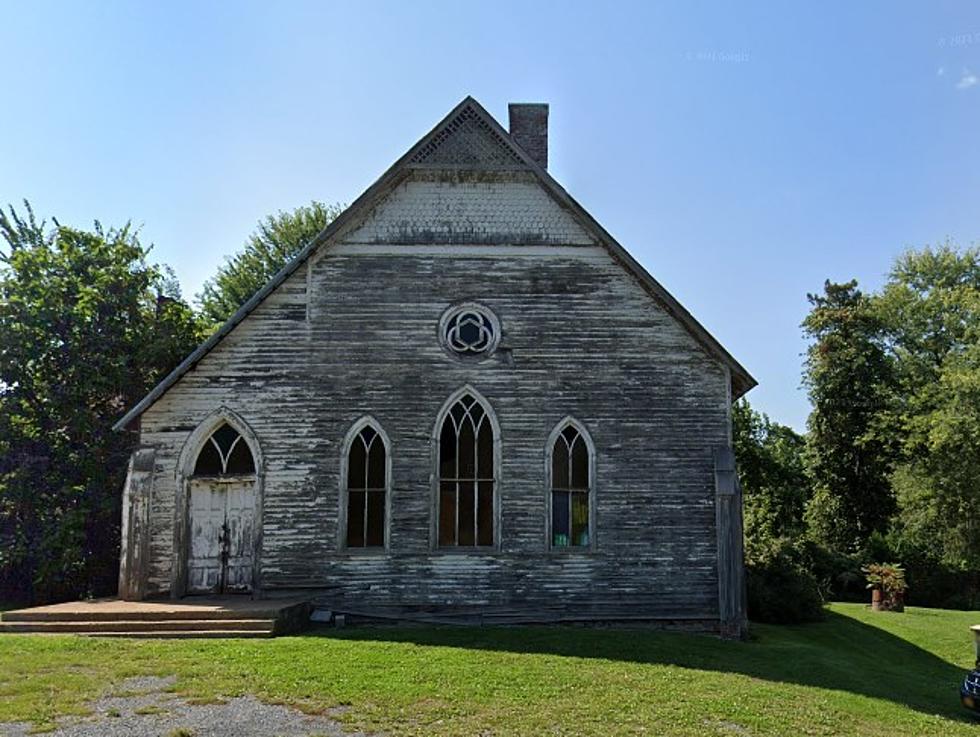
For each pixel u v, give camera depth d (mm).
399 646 14531
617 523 18422
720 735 10203
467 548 18312
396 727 9867
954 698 15445
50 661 12625
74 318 23719
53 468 22906
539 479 18547
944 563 39969
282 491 18297
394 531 18266
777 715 11305
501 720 10273
